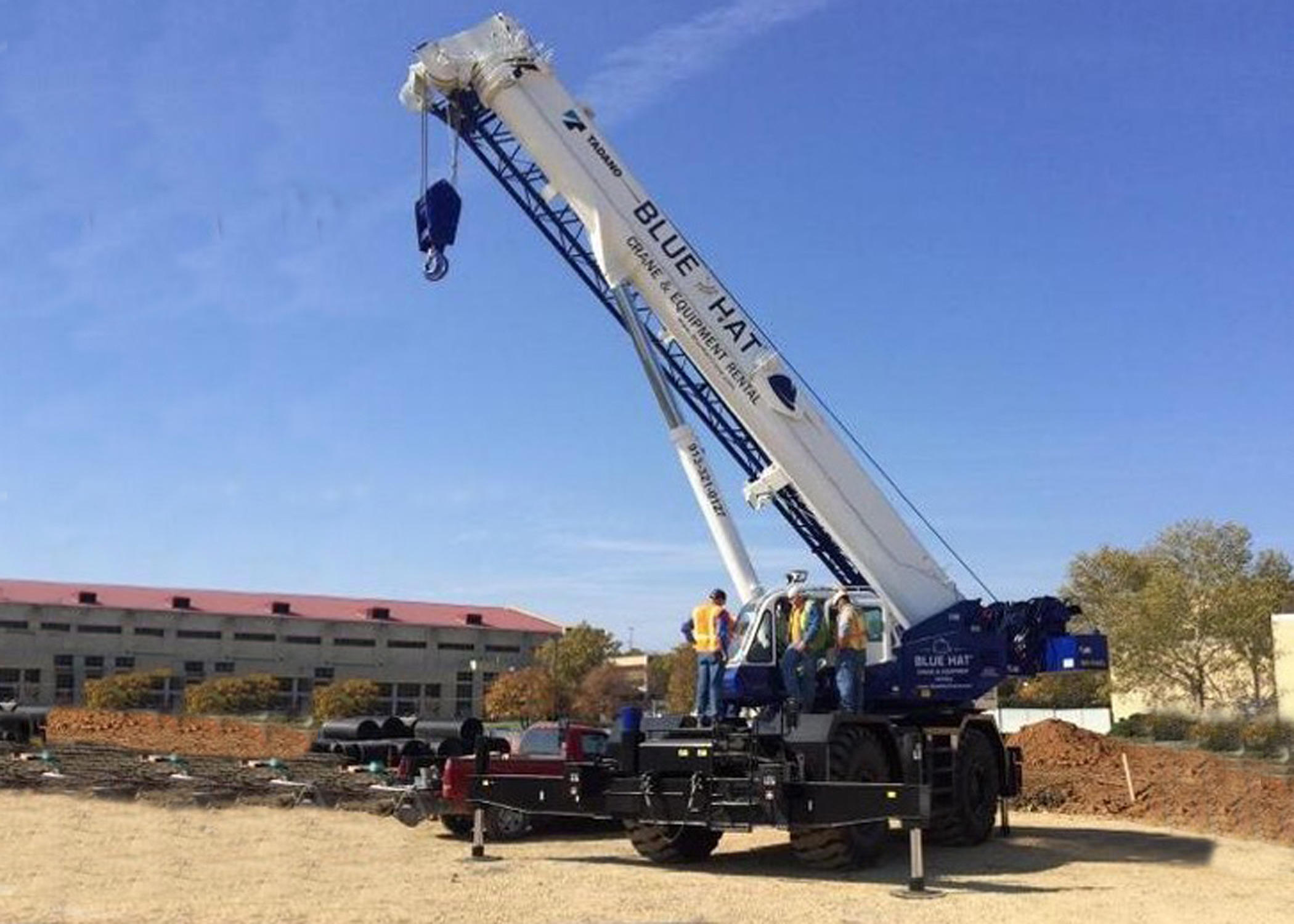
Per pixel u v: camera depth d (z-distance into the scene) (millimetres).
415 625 89250
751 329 15266
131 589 84438
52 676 76688
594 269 15664
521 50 15102
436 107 15312
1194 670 58594
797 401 15266
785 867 13539
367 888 11398
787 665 14117
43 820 15398
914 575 15508
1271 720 40781
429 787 15500
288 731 37312
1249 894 12133
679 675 66688
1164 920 10516
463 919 9922
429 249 15227
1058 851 15422
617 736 13719
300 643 85312
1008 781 16656
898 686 15141
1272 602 58344
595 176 15141
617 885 11898
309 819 16844
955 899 11328
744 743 12953
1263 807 20078
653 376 15367
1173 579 59875
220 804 17719
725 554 15102
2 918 9445
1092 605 69812
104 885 11203
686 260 15219
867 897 11414
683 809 12953
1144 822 19344
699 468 15352
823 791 12422
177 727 37781
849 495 15344
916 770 14047
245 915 9828
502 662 92250
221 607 84438
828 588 15023
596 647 83375
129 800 17469
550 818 17047
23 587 80562
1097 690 63969
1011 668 15984
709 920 10000
